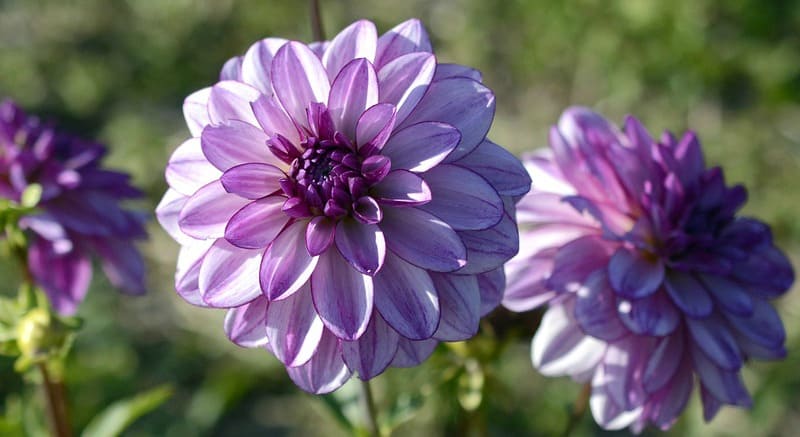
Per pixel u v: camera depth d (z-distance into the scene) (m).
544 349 0.54
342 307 0.47
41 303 0.58
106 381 0.89
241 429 0.94
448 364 0.58
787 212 1.00
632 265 0.53
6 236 0.60
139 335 0.98
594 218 0.54
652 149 0.56
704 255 0.55
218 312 0.98
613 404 0.54
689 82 1.09
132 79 1.25
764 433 0.86
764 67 1.08
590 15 1.11
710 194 0.56
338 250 0.48
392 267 0.47
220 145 0.47
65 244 0.60
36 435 0.63
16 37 1.29
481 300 0.48
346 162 0.47
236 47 1.24
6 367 0.87
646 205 0.54
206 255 0.47
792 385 0.87
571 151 0.56
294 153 0.48
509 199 0.47
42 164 0.61
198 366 0.96
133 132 1.16
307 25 1.19
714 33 1.09
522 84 1.16
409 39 0.49
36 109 1.23
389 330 0.47
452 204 0.47
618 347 0.53
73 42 1.27
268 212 0.47
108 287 0.98
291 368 0.47
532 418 0.82
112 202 0.62
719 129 1.07
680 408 0.55
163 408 0.92
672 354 0.54
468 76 0.49
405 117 0.47
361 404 0.57
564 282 0.53
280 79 0.48
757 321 0.55
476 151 0.48
